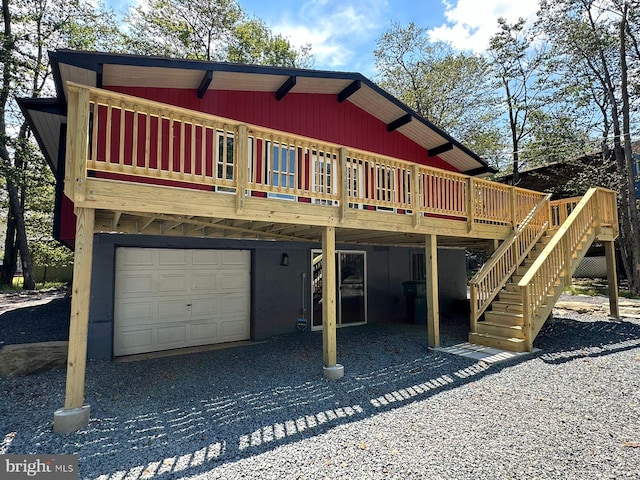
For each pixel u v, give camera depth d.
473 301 6.95
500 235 7.76
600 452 2.98
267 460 2.91
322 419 3.70
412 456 2.95
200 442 3.22
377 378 5.01
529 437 3.25
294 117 8.04
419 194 6.27
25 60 14.11
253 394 4.42
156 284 6.73
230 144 7.36
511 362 5.69
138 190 3.83
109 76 5.98
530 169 19.23
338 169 5.34
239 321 7.52
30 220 18.67
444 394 4.38
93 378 5.02
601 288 15.03
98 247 6.05
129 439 3.27
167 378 5.03
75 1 15.88
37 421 3.57
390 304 9.79
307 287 8.23
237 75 6.70
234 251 7.55
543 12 16.06
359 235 7.13
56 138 7.44
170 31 18.61
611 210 9.06
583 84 15.92
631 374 4.98
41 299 12.90
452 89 19.83
